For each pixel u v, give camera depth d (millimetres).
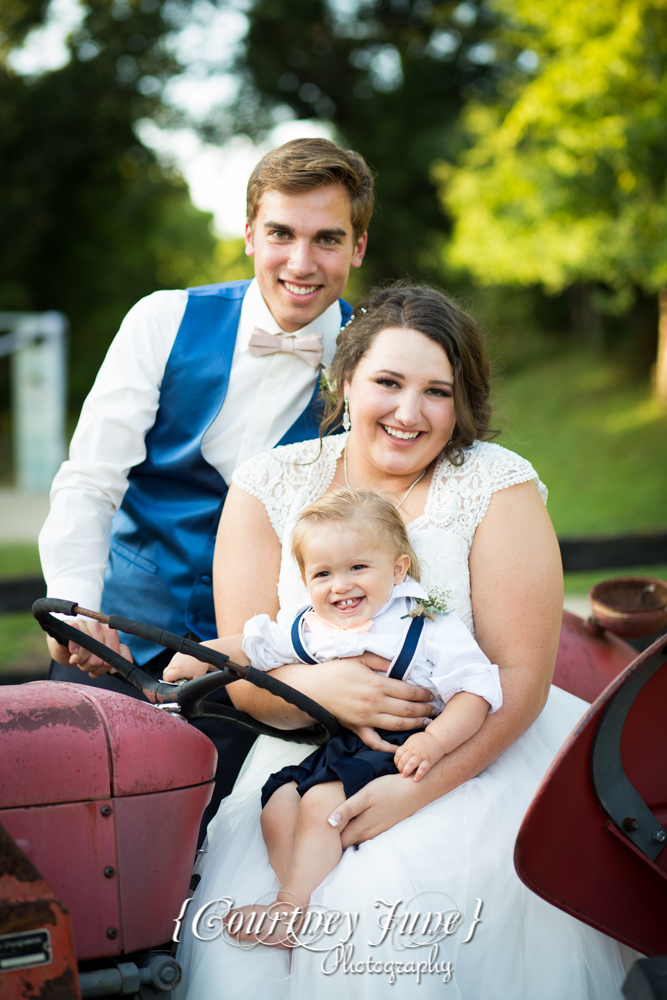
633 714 1489
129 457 2205
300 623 1790
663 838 1465
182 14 18297
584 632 2393
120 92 18594
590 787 1438
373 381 1814
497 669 1683
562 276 12742
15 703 1375
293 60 19031
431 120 19188
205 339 2270
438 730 1618
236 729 2080
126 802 1379
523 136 11828
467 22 18812
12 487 14742
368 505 1772
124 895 1370
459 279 18516
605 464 13133
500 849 1560
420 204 19266
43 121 19094
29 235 20375
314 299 2211
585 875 1451
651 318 16250
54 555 2070
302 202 2121
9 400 19953
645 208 10891
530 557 1793
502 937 1507
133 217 20359
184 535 2225
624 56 9289
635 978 1323
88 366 21750
